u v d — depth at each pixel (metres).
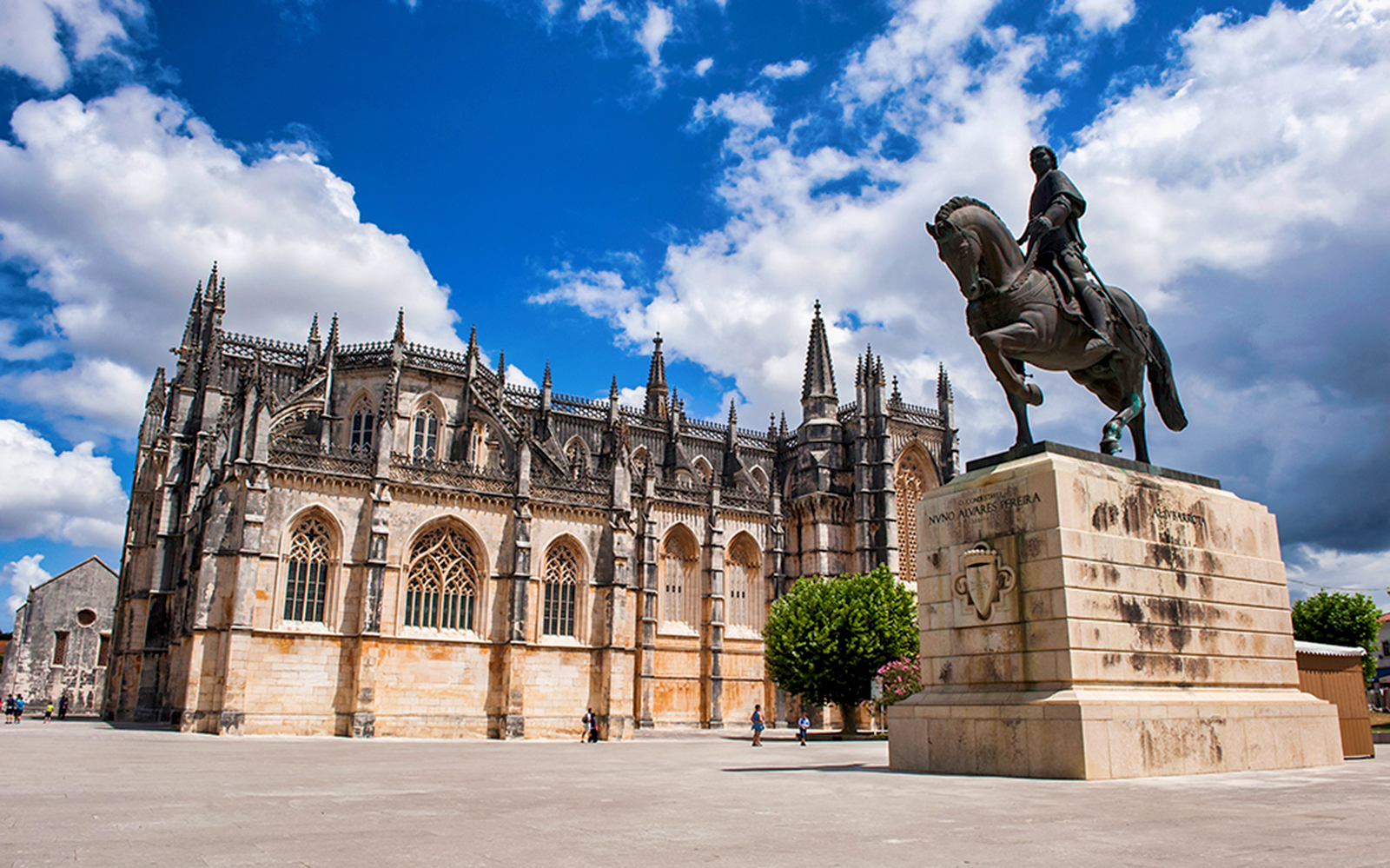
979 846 10.09
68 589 119.25
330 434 80.94
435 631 69.25
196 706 60.94
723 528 98.50
